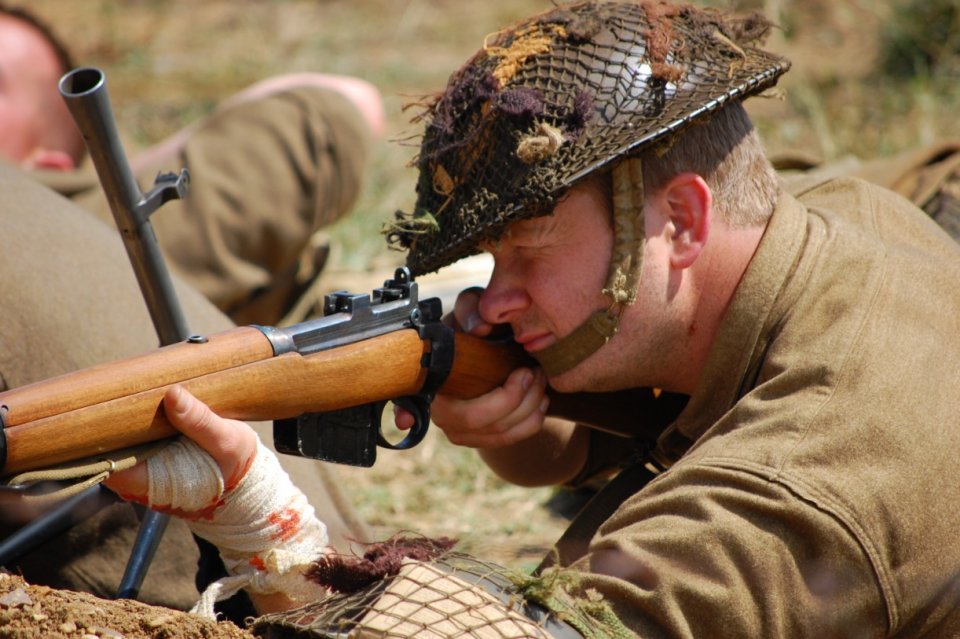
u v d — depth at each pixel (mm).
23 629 3936
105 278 6242
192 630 4223
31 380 5797
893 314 5008
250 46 22859
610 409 5996
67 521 5355
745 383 5289
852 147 15773
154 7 25438
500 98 5121
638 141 5012
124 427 4172
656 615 4445
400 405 5508
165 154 9711
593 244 5262
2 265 5848
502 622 4203
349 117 9898
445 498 9570
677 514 4629
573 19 5281
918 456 4668
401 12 25016
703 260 5355
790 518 4488
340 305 5062
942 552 4699
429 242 5469
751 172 5449
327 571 4375
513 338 5840
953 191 7617
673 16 5426
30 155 9430
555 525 9117
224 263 9352
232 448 4496
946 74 17438
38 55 9430
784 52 19297
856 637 4637
